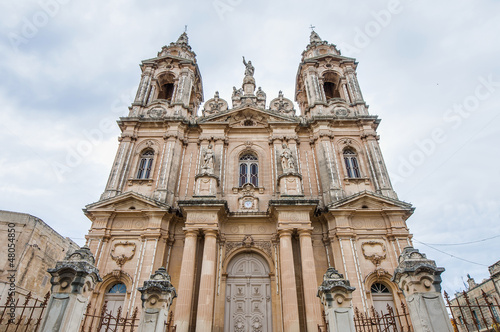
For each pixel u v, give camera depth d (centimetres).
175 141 2370
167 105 2641
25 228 2386
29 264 2361
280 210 1875
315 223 2041
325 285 1063
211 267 1712
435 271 919
